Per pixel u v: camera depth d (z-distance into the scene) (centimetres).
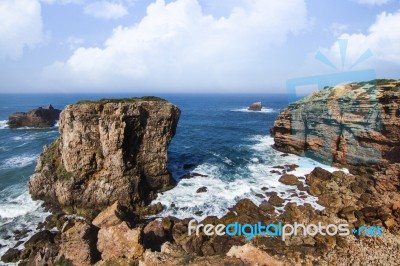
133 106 3231
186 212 3109
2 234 2741
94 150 3194
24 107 18550
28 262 2291
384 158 2980
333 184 3281
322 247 2270
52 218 2989
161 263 1412
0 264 2341
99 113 3161
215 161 4856
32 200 3378
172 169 4438
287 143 5244
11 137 7594
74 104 3181
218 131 8131
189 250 2348
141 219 2969
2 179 4078
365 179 3183
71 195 3130
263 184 3784
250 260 1378
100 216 2567
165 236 2575
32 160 5116
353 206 2834
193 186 3769
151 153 3519
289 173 4125
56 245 2291
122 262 1847
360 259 2111
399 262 2034
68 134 3123
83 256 2047
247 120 10844
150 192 3497
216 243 2445
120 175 3167
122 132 3098
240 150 5541
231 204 3262
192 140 6725
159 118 3447
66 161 3173
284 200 3266
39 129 8931
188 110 15888
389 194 2834
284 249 2297
